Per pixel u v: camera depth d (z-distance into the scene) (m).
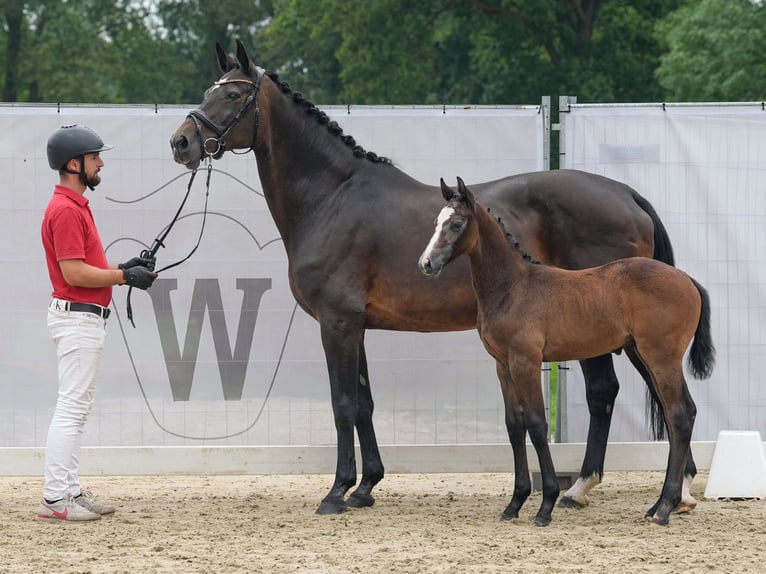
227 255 12.10
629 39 41.50
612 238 10.50
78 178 10.02
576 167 12.03
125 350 12.02
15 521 9.80
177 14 58.56
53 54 48.16
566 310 9.50
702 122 12.02
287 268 12.11
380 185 10.58
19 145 11.94
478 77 42.53
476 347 12.08
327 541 8.91
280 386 12.10
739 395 12.14
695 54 34.06
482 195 10.56
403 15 41.59
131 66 51.44
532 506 10.59
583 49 40.00
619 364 12.20
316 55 49.31
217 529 9.42
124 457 11.73
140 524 9.66
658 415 10.62
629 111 12.01
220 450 11.77
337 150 10.66
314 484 12.16
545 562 8.12
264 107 10.51
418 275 10.30
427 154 12.03
